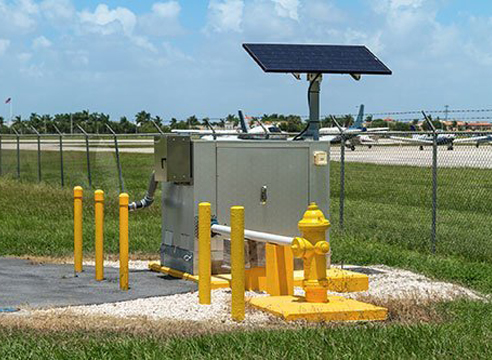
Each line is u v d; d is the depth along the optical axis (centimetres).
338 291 980
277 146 1056
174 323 774
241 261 797
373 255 1252
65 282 1020
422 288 1001
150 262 1198
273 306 832
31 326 743
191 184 1030
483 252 1301
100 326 752
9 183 2531
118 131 5416
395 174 3017
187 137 1026
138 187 2555
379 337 689
